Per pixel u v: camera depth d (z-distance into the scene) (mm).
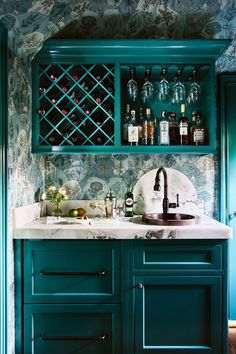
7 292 1789
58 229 1894
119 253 1908
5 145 1795
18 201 2006
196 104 2463
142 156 2547
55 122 2332
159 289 1923
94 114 2318
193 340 1917
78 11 2014
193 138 2295
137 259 1906
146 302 1921
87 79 2311
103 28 2250
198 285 1916
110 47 2123
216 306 1902
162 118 2350
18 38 1916
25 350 1904
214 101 2203
